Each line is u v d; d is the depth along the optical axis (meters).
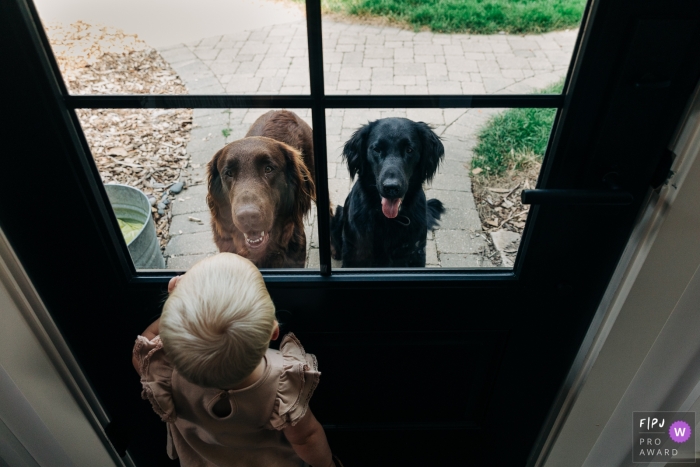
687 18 0.68
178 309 0.69
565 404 1.17
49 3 0.72
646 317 0.95
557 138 0.81
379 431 1.34
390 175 0.90
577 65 0.74
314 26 0.75
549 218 0.89
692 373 1.00
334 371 1.21
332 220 0.96
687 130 0.77
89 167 0.84
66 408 1.05
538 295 1.01
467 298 1.02
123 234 0.94
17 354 0.92
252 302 0.70
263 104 0.81
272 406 0.81
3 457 1.03
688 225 0.83
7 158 0.79
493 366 1.17
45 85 0.73
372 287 1.00
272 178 0.91
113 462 1.24
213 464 0.95
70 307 0.98
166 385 0.81
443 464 1.43
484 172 0.91
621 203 0.82
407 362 1.18
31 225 0.86
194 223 0.97
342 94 0.82
